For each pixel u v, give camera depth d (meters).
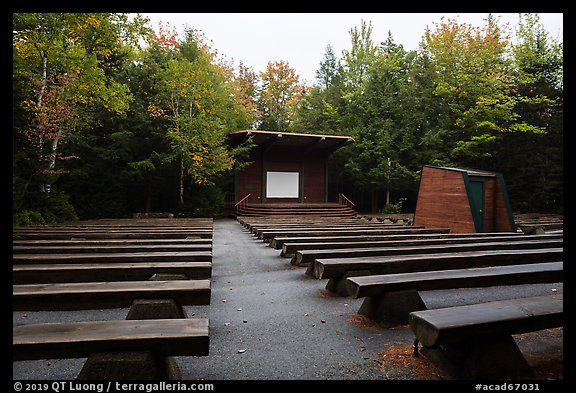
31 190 12.62
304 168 26.98
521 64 22.66
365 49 28.67
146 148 19.70
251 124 33.06
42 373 2.48
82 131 18.25
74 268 3.59
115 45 15.52
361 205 31.12
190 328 2.02
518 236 7.43
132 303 2.81
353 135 26.31
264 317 3.66
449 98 24.17
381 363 2.58
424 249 4.99
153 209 21.77
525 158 22.56
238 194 24.91
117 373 1.87
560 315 2.28
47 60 13.70
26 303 2.65
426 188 11.51
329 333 3.19
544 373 2.33
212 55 22.95
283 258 7.22
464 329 2.00
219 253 7.89
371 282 3.17
